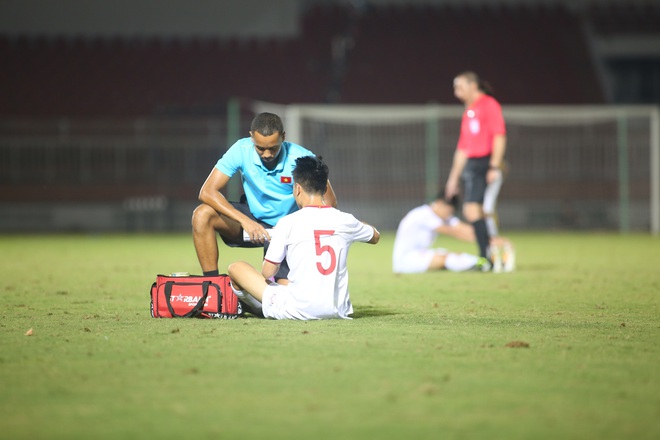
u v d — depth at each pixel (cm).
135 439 972
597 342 1622
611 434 987
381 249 5672
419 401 1134
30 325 1869
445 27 9681
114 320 1950
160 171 7919
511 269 3603
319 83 9012
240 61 9156
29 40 9206
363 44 9438
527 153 8031
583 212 8006
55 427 1021
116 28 9325
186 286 1948
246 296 1930
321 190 1875
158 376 1288
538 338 1670
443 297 2556
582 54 9431
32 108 8625
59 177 7888
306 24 9538
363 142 8012
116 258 4503
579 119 8056
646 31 9381
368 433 988
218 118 8662
